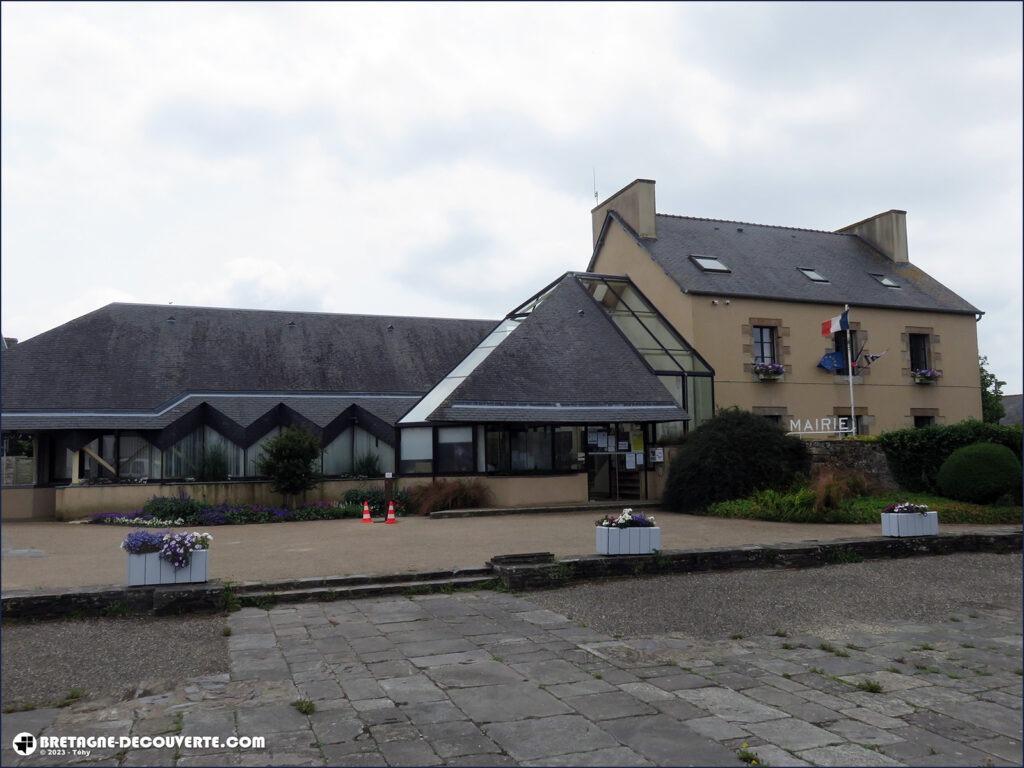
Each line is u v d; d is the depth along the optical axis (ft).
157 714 17.12
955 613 27.17
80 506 60.75
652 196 80.94
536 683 19.21
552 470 61.31
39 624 25.86
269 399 74.13
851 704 17.70
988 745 15.33
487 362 60.54
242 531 50.78
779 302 75.66
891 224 91.25
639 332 71.87
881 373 79.61
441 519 54.29
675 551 34.68
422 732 15.97
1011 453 52.29
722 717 16.81
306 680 19.52
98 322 79.56
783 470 56.34
